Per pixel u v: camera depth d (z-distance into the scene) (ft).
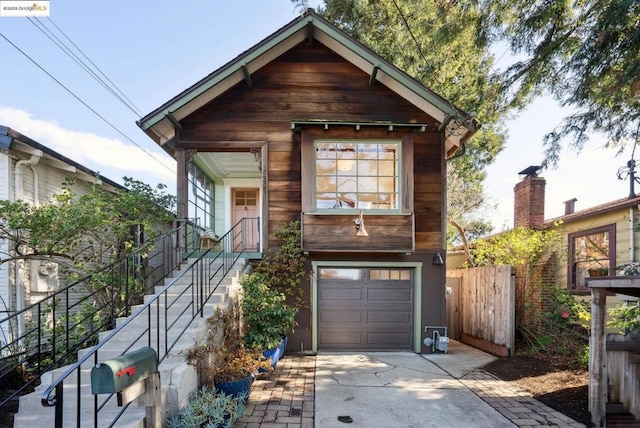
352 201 22.17
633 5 14.39
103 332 15.01
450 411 12.96
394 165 22.44
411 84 21.90
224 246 24.99
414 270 22.68
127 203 19.45
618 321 16.46
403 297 22.63
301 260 22.13
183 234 22.24
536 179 27.66
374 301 22.56
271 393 14.56
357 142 22.36
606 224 24.81
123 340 13.94
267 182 22.66
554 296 22.41
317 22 22.08
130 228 22.20
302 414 12.57
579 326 21.24
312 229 21.53
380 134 22.16
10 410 13.60
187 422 9.84
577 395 14.30
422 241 22.67
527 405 13.53
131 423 8.97
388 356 21.06
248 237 32.94
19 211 16.42
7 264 18.20
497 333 21.91
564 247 24.97
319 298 22.45
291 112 23.18
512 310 20.93
